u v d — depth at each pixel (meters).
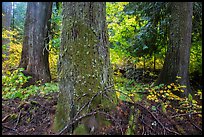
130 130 3.57
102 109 3.64
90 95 3.62
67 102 3.69
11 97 5.05
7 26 10.77
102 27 3.86
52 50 8.98
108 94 3.80
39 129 3.73
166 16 7.97
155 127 3.88
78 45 3.66
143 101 4.90
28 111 4.30
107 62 3.92
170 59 6.76
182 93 6.19
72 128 3.48
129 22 8.91
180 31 6.69
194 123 4.39
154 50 8.78
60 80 3.83
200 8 8.07
